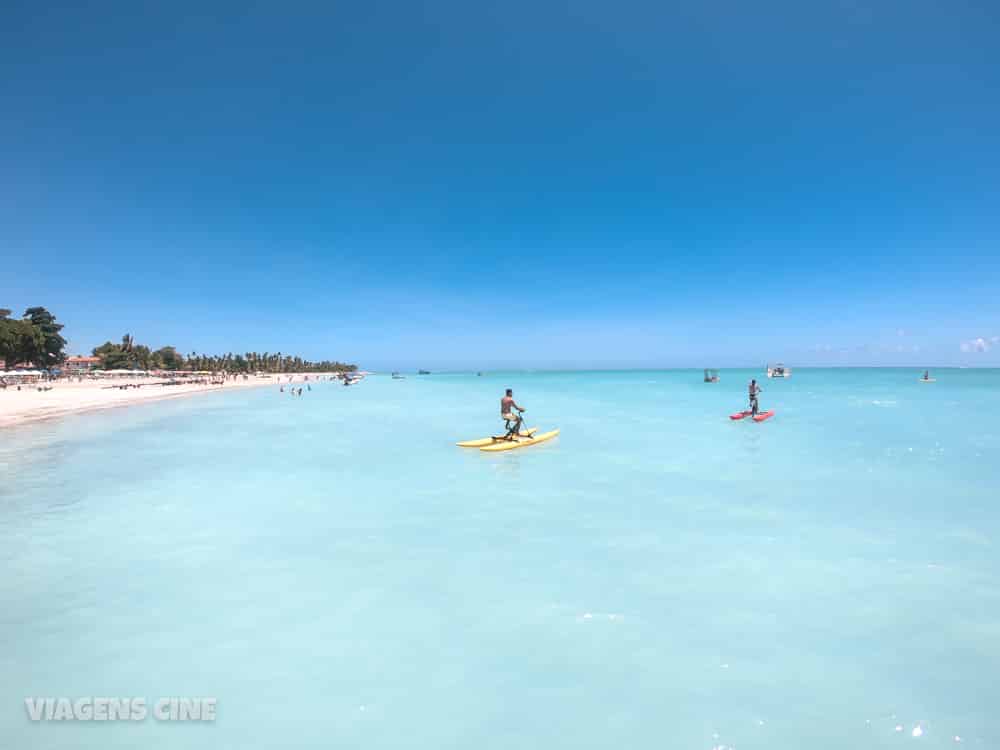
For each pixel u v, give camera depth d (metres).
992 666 4.05
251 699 3.75
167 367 114.75
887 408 26.70
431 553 6.59
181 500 9.28
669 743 3.27
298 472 11.77
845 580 5.65
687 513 8.29
